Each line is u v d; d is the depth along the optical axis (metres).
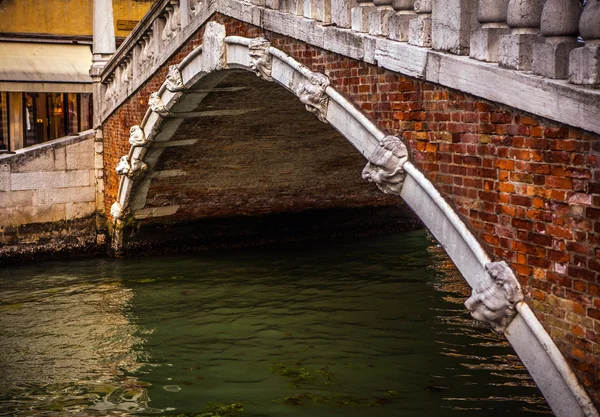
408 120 5.80
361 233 15.77
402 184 5.87
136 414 7.21
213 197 13.67
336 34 6.57
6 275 12.58
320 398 7.41
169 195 13.27
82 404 7.48
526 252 4.82
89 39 17.27
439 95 5.46
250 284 11.80
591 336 4.43
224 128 11.51
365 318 9.89
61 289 11.66
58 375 8.25
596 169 4.32
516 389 7.44
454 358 8.34
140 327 9.80
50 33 16.97
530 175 4.75
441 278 11.90
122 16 17.81
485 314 5.01
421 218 5.70
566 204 4.52
